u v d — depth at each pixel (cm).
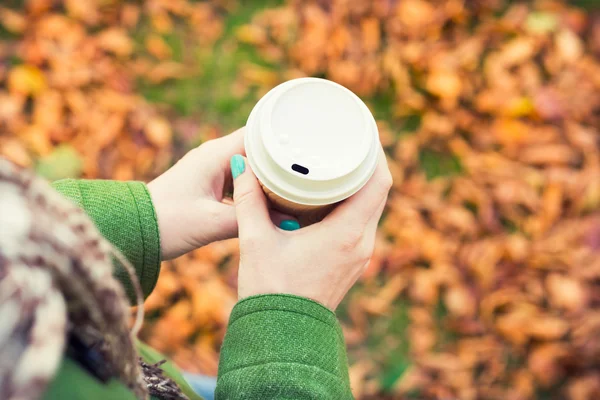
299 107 68
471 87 127
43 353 36
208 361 106
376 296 114
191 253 111
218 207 72
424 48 128
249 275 66
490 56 130
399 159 122
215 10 132
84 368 49
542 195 119
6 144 114
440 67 126
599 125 125
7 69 121
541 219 117
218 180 74
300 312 63
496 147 123
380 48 128
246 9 132
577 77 128
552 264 114
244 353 62
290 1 131
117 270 68
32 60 121
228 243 113
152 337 107
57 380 46
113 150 117
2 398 35
